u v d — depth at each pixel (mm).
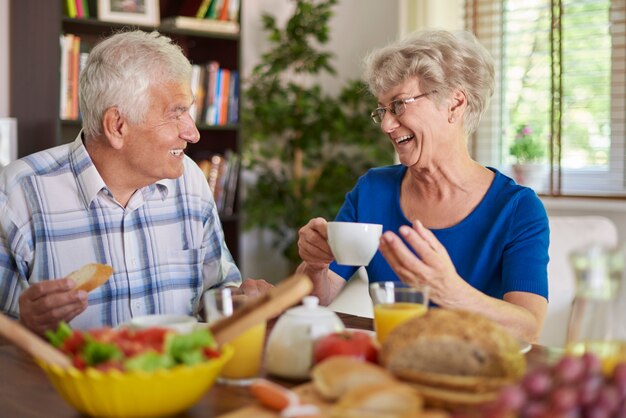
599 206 3301
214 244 2047
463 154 1847
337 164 4180
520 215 1769
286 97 4129
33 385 1156
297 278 1052
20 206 1798
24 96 3299
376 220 1946
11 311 1799
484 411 749
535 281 1668
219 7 3693
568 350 929
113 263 1844
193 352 957
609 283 911
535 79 3590
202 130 3963
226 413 993
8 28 3363
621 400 746
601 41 3402
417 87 1766
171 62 1803
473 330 939
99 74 1766
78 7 3285
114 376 895
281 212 4074
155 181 1868
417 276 1354
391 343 963
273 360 1135
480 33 3717
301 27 4031
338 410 822
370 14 4250
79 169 1836
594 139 3451
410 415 790
